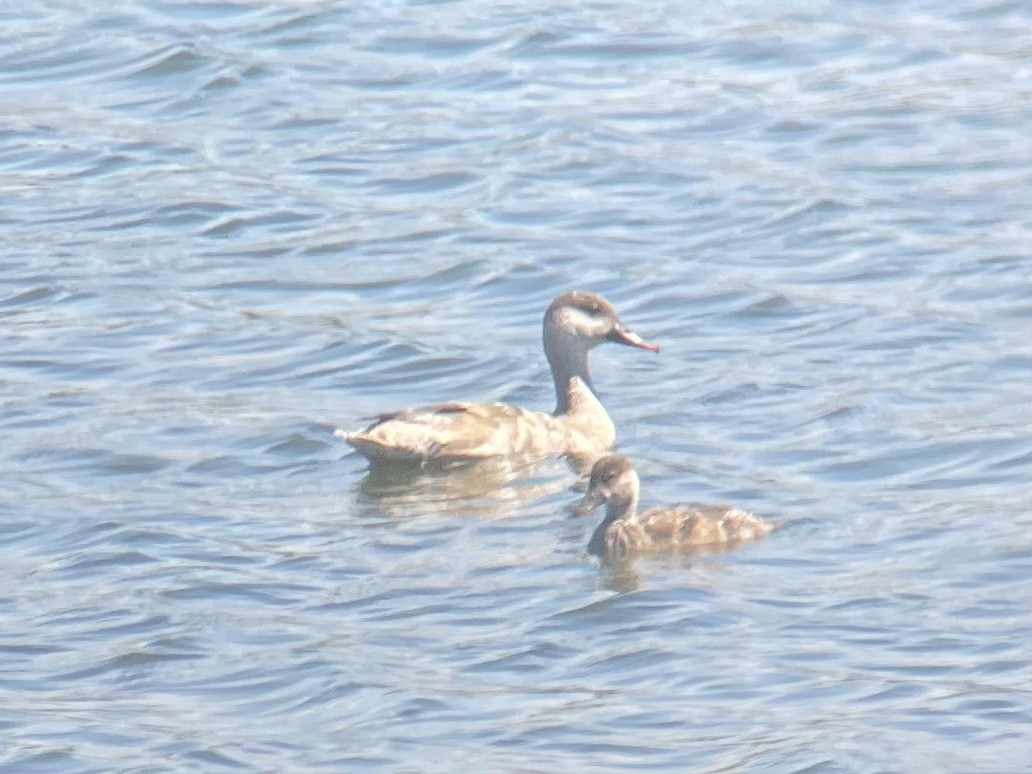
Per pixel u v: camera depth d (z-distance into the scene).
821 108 30.28
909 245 25.23
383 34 33.56
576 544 17.38
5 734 14.31
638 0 35.09
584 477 19.17
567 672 15.01
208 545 17.45
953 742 13.81
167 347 22.69
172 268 25.19
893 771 13.46
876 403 20.44
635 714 14.33
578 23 33.88
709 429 20.14
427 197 27.47
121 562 17.14
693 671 14.94
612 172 28.08
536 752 13.87
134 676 15.15
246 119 30.36
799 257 25.12
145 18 34.28
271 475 19.23
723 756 13.73
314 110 30.56
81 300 24.12
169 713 14.59
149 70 32.06
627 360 22.27
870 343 22.20
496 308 23.98
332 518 18.09
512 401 21.48
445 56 32.69
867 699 14.44
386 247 25.80
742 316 23.31
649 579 16.48
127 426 20.38
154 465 19.39
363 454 19.41
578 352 20.80
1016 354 21.64
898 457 19.06
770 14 34.28
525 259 25.23
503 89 31.34
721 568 16.69
